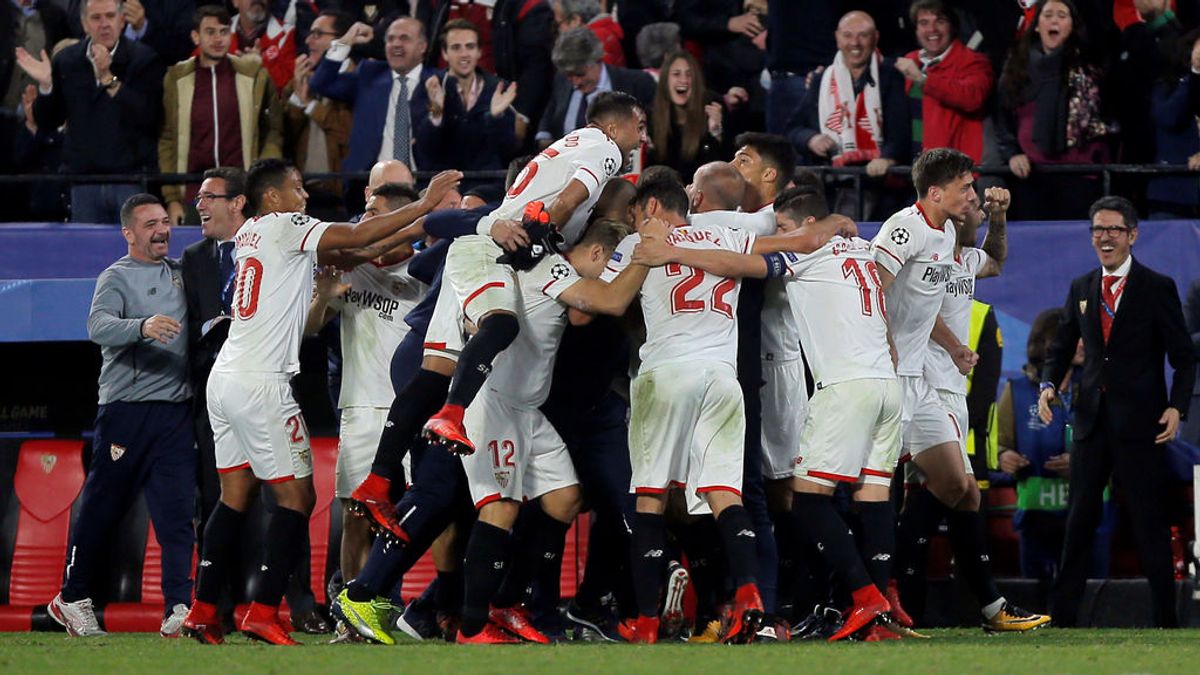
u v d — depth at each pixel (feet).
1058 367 88.63
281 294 67.82
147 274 83.56
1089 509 85.87
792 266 68.28
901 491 91.40
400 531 65.77
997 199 80.64
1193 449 91.86
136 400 82.23
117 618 87.40
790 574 79.20
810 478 68.54
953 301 77.36
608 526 73.51
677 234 67.82
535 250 64.28
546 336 66.74
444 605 74.02
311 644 67.97
